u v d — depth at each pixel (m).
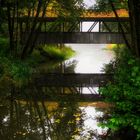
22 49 34.16
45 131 12.96
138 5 18.80
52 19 37.34
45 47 43.25
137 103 10.24
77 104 17.47
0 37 38.72
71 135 12.45
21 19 35.38
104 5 34.88
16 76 24.45
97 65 37.53
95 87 23.14
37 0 31.88
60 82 25.09
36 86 22.67
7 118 14.66
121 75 13.12
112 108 16.16
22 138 12.19
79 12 36.09
